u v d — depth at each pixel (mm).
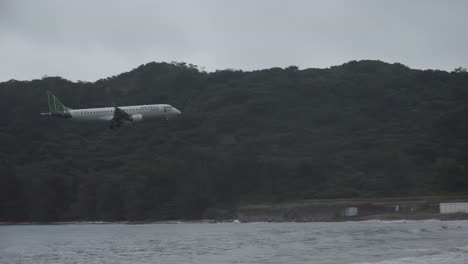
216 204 156125
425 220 120562
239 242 86938
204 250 78625
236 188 161000
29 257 77625
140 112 152500
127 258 73188
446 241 75625
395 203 134000
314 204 141250
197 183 156750
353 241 80750
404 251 66625
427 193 150625
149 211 156750
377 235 88375
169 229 123625
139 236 106125
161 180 160375
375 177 162750
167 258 71562
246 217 145625
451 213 121375
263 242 85375
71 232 122750
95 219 162125
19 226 151750
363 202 138500
